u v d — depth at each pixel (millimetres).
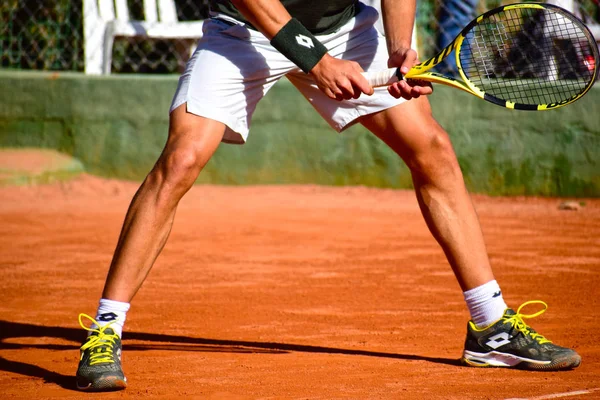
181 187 10273
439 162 10852
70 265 19156
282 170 32750
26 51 38625
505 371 10828
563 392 9719
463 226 10953
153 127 33031
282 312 14578
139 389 10055
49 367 11227
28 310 14914
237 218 25812
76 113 33250
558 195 30953
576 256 20125
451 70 32656
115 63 37844
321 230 23828
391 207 28375
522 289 16375
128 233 10273
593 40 10227
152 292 16328
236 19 10711
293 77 11328
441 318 14086
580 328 13164
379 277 17688
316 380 10383
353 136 32281
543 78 12883
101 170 33281
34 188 30516
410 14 10992
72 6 37469
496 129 31312
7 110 33625
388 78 10273
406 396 9617
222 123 10414
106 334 10211
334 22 11102
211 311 14680
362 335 12938
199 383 10289
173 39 36375
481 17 10414
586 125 30438
